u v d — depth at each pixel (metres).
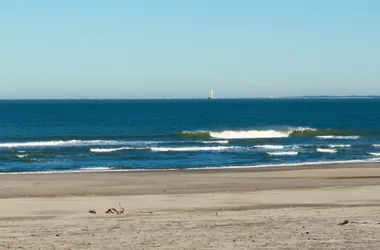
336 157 80.12
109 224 23.72
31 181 50.81
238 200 36.22
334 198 37.09
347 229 20.84
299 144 102.38
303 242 18.11
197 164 71.25
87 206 33.44
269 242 18.17
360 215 25.61
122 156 80.69
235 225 22.64
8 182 49.97
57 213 30.52
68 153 84.06
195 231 20.97
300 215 26.16
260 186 47.12
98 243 18.48
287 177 54.34
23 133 152.62
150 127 180.62
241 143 104.25
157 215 27.98
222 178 53.41
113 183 49.53
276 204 34.19
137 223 23.91
